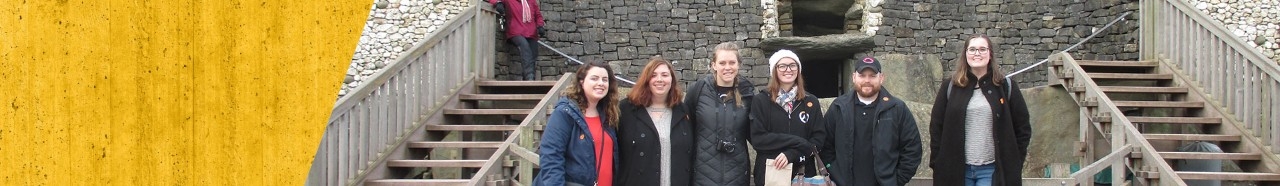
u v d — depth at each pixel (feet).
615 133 17.37
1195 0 34.30
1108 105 26.94
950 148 18.70
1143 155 24.23
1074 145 28.68
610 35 37.73
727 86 17.90
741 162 17.62
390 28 35.86
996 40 37.83
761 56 37.93
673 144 17.31
